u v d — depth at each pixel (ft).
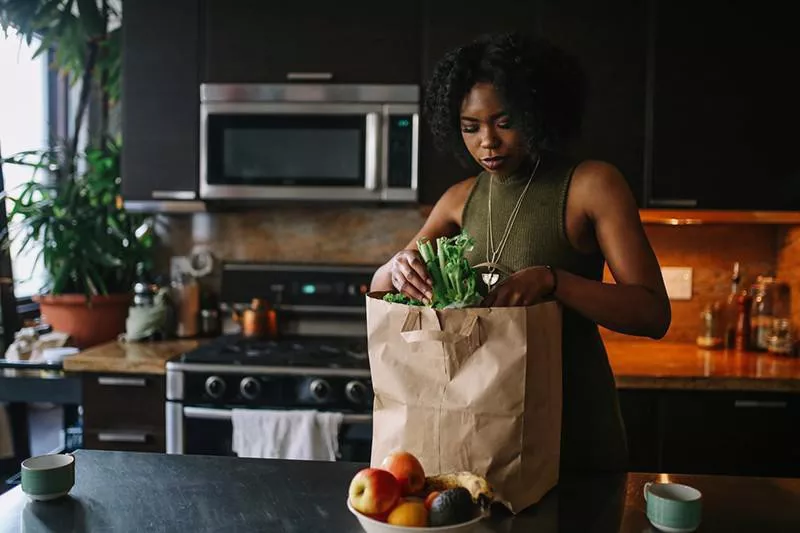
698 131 7.94
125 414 7.60
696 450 7.14
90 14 9.21
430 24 8.10
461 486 2.99
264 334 8.79
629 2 7.94
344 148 8.21
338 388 7.30
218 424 7.41
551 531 3.14
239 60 8.32
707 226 9.11
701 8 7.89
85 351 8.07
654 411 7.16
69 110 12.29
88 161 9.46
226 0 8.33
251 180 8.32
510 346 3.13
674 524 3.10
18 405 9.14
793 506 3.44
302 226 9.51
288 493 3.60
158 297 8.86
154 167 8.50
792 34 7.85
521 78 3.69
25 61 11.78
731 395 7.09
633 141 8.01
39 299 8.95
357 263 9.45
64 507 3.41
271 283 9.16
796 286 8.48
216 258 9.61
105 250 8.77
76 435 9.67
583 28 7.98
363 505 2.84
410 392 3.26
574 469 4.10
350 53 8.21
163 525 3.22
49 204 8.95
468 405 3.17
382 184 8.20
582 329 4.17
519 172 4.23
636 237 3.85
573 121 4.08
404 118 8.12
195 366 7.42
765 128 7.90
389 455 3.16
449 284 3.47
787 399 7.07
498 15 8.05
